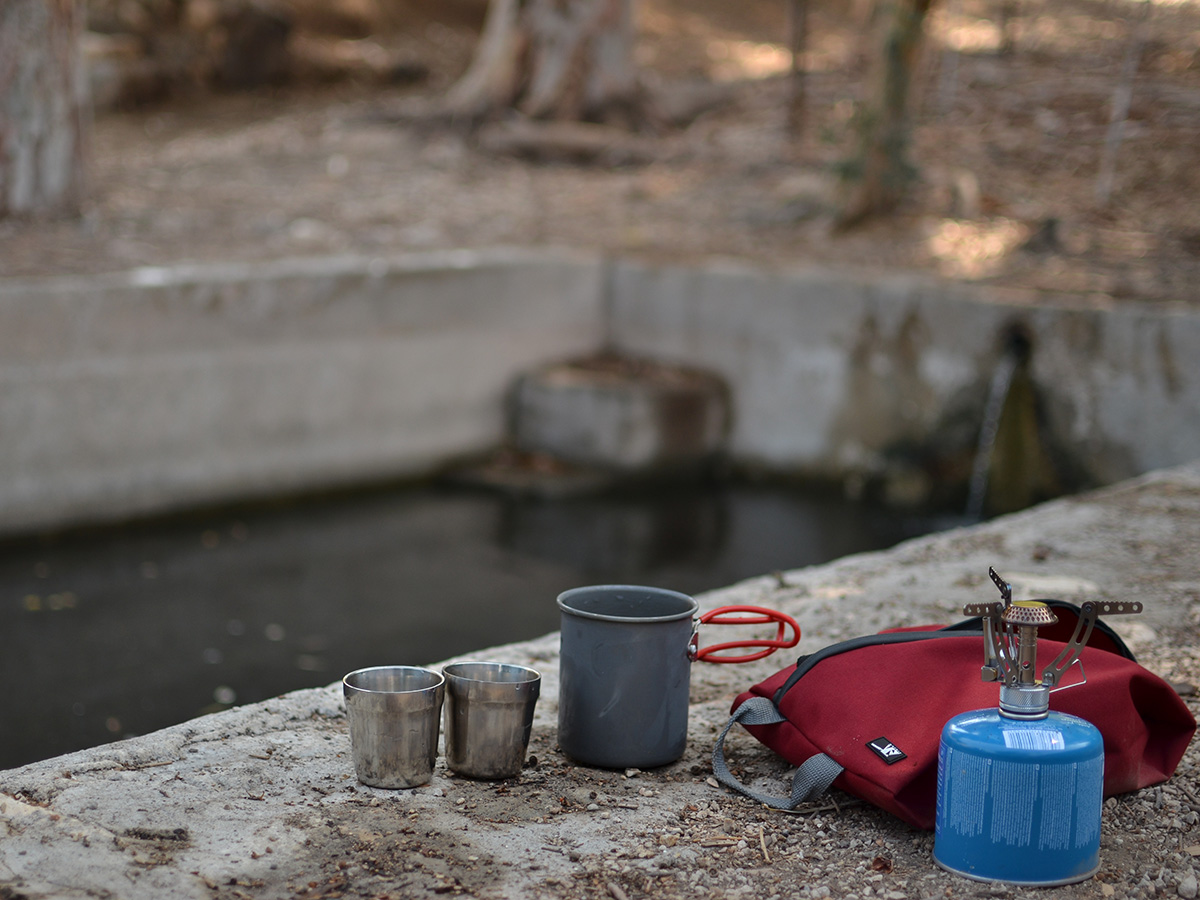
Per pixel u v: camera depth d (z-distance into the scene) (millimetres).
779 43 22844
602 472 11281
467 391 11352
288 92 19609
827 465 11148
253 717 3467
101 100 17750
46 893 2488
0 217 11297
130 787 2992
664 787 3188
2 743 5977
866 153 13117
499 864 2727
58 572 8516
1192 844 2928
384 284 10586
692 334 11742
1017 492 10070
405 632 7711
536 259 11602
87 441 9047
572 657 3275
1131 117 15023
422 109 17984
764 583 4957
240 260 10742
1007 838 2676
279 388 10094
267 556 9109
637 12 17594
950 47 18438
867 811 3070
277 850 2736
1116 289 10414
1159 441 9344
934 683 3047
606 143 16484
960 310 10234
